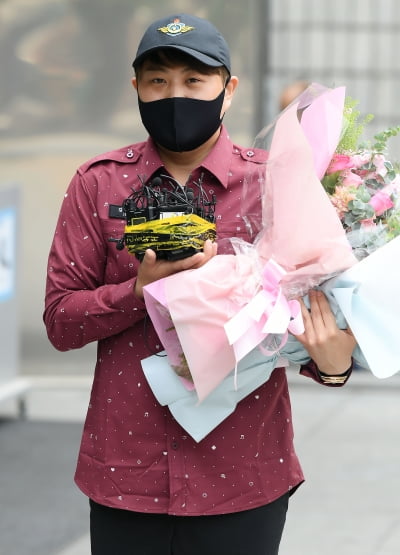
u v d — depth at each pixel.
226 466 5.37
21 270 15.79
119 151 5.65
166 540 5.46
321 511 10.49
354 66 15.56
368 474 11.62
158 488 5.38
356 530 9.98
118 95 15.39
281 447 5.55
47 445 12.80
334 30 15.55
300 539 9.75
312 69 15.58
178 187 5.16
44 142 15.58
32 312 15.89
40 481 11.38
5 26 15.43
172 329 5.20
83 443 5.58
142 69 5.35
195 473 5.35
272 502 5.49
